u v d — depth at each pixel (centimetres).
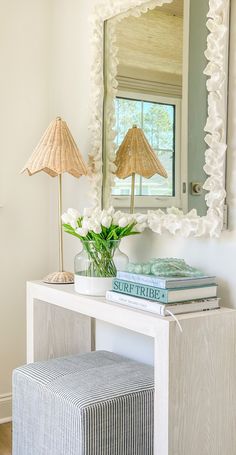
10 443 246
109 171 238
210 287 175
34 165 230
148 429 180
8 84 269
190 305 169
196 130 190
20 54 272
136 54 220
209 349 167
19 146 274
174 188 201
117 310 179
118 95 232
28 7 273
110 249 203
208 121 181
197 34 189
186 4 194
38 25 278
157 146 210
